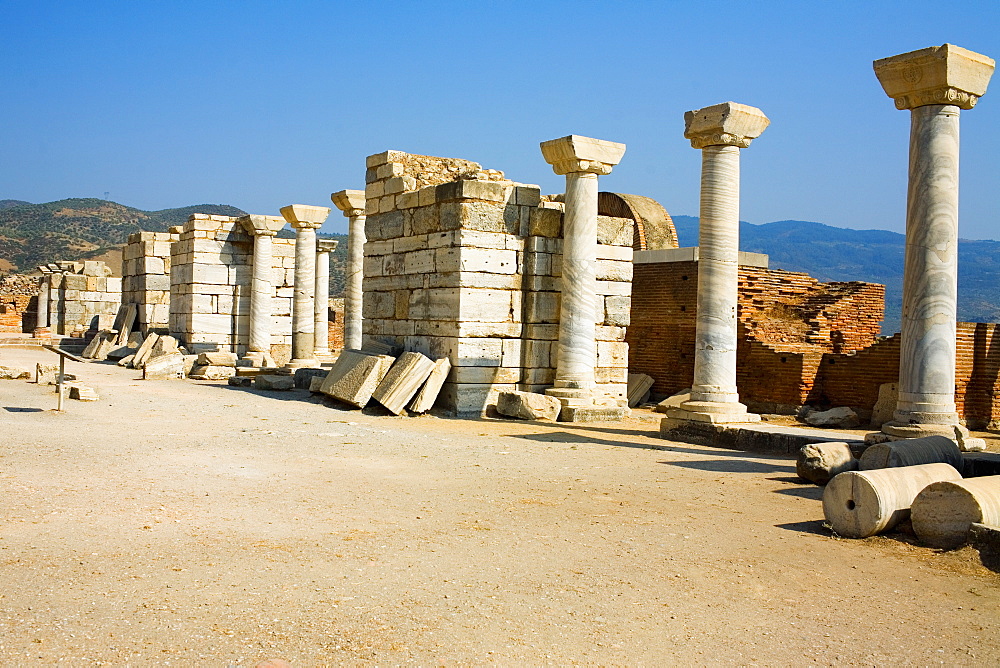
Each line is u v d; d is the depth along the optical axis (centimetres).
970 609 688
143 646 561
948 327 1349
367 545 812
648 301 2625
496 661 561
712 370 1644
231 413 1859
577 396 1948
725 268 1641
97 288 5134
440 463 1294
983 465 1201
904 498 905
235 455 1308
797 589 727
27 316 5594
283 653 559
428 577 721
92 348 3600
